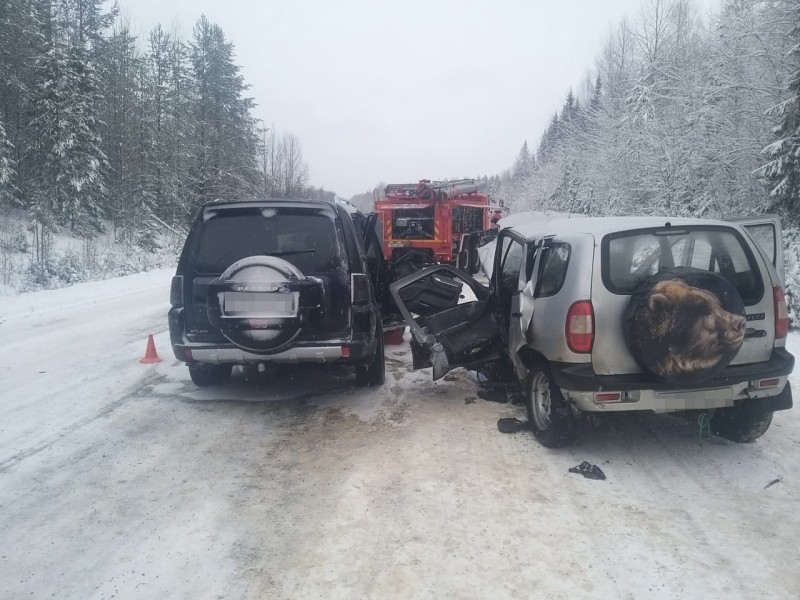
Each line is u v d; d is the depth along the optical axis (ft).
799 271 30.76
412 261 31.50
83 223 115.85
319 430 18.42
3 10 120.88
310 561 11.35
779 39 50.03
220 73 163.94
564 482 14.55
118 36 153.79
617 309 14.55
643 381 14.37
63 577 10.89
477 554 11.50
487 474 15.06
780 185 43.09
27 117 119.03
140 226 117.80
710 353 13.37
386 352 29.40
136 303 46.29
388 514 13.11
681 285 13.55
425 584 10.58
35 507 13.55
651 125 64.03
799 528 12.30
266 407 20.67
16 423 19.04
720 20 59.11
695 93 60.18
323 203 19.56
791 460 15.61
